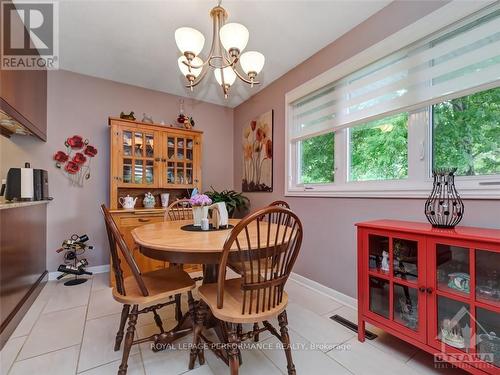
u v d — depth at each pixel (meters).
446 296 1.28
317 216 2.46
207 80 3.07
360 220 2.05
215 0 1.78
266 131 3.22
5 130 2.34
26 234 2.06
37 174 2.33
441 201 1.45
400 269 1.49
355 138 2.21
